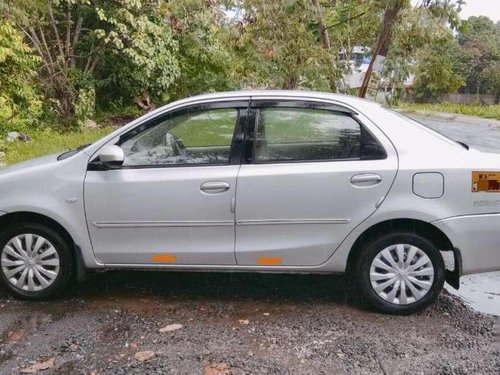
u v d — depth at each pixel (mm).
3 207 4066
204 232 3967
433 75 8086
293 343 3539
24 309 4070
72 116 12609
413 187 3799
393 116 4000
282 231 3922
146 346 3490
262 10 7797
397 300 3947
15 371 3188
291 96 4047
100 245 4074
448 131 15477
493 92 39094
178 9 14438
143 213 3979
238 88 8500
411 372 3195
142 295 4359
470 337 3639
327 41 8195
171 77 14633
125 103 15734
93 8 12750
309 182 3852
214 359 3328
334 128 3965
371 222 3838
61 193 4043
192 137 4059
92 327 3762
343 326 3787
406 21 7477
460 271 3848
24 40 12523
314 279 4703
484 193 3771
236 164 3951
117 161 3939
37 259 4160
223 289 4492
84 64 13992
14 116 10891
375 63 7781
